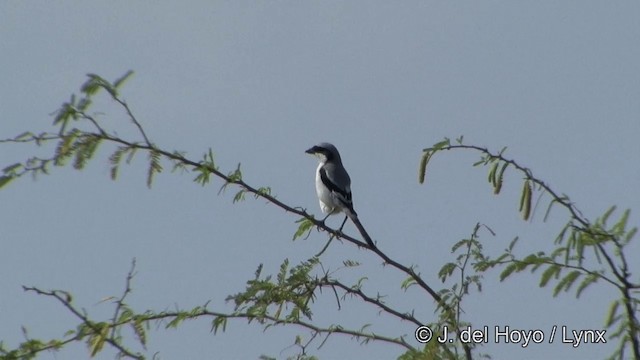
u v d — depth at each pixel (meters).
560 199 9.23
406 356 10.45
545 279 8.85
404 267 11.30
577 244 8.84
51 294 10.05
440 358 10.40
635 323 8.66
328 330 11.19
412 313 11.16
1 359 9.91
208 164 10.79
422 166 10.27
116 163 9.95
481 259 10.67
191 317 10.64
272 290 11.21
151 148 10.16
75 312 10.08
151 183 10.16
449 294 10.68
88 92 9.87
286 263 11.50
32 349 9.95
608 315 8.68
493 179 9.76
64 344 10.05
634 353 8.59
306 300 11.31
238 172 11.32
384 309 11.25
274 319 11.22
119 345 10.13
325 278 11.37
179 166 10.56
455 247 10.74
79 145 9.73
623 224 8.84
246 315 11.11
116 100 10.02
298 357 11.07
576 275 8.80
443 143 10.16
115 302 10.24
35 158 9.71
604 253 8.80
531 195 9.45
